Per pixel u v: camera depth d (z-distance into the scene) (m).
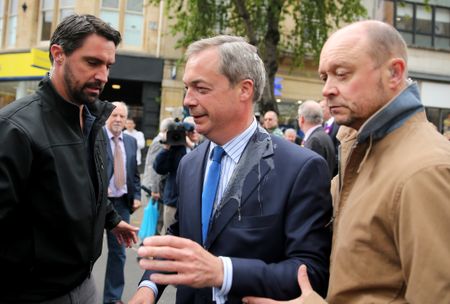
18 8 16.42
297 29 11.59
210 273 1.32
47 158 1.80
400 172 1.21
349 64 1.31
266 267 1.41
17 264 1.80
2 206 1.69
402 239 1.15
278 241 1.53
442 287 1.07
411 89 1.34
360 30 1.34
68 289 1.94
